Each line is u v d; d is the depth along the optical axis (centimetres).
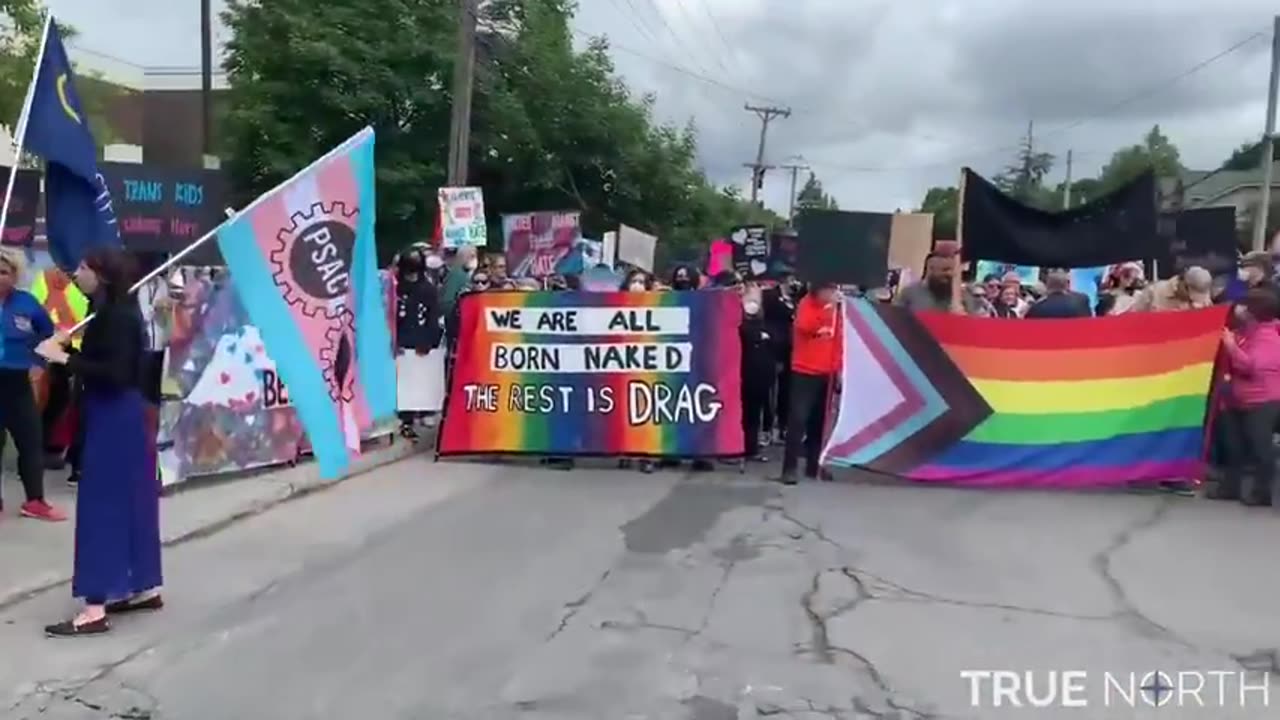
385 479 1025
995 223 1127
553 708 491
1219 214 1314
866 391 1040
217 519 820
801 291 1334
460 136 1984
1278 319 948
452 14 2753
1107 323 1023
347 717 481
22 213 1086
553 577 695
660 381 1098
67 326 969
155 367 618
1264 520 888
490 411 1121
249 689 511
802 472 1080
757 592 667
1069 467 1021
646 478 1047
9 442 1061
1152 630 608
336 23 2692
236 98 2800
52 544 736
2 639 573
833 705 499
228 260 683
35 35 2364
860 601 652
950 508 922
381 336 801
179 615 614
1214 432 1000
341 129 2723
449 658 551
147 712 485
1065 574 716
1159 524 870
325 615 616
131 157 3102
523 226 1895
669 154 3284
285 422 1021
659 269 2816
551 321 1111
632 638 582
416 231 2778
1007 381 1034
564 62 3059
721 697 505
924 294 1098
